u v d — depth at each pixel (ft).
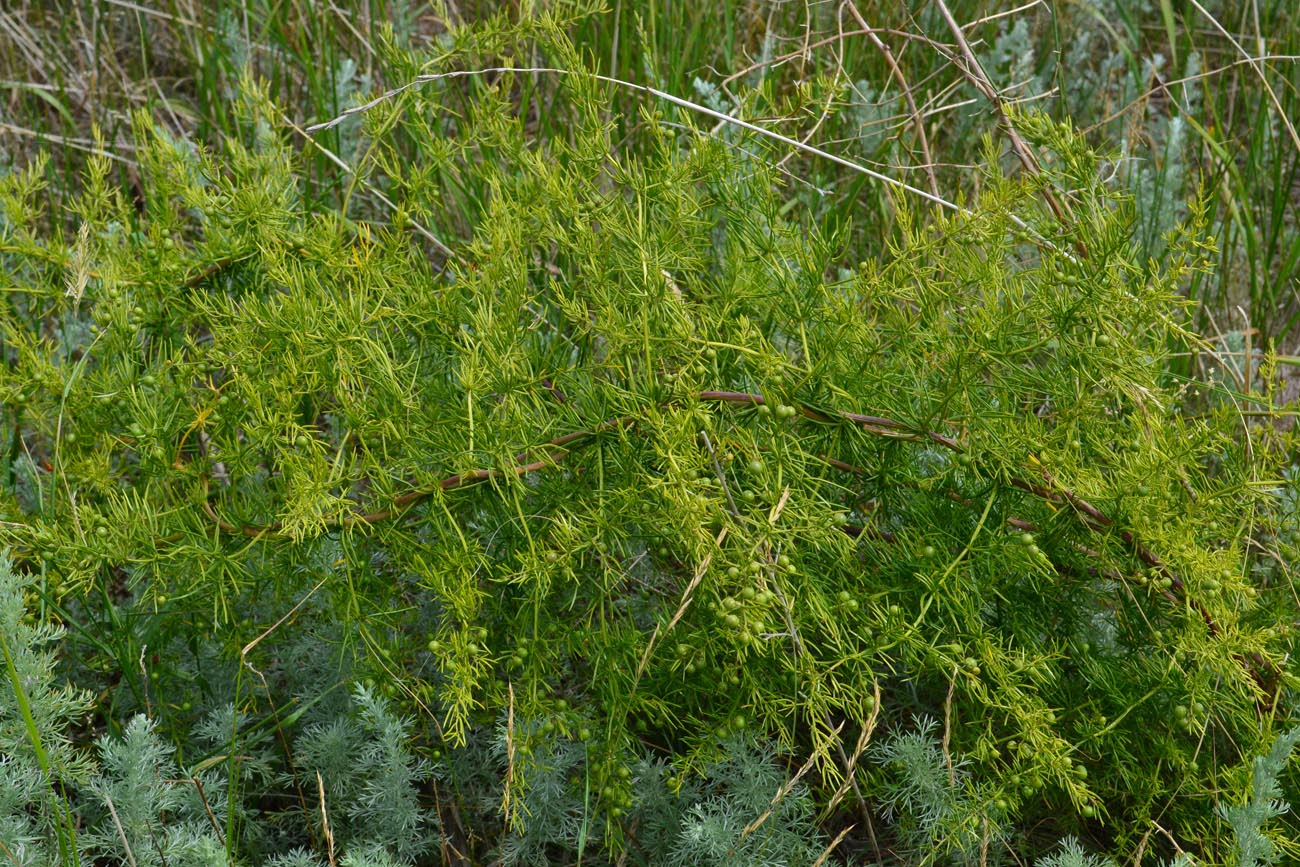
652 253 6.80
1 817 5.92
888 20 12.12
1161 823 6.91
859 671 6.35
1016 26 11.84
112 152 11.32
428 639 7.16
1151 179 11.37
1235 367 8.38
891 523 6.98
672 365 6.71
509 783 6.17
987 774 6.72
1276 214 10.40
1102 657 6.79
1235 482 6.72
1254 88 12.57
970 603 6.28
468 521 6.87
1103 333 6.48
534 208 7.25
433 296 6.90
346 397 6.33
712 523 6.21
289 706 7.22
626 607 7.02
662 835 6.77
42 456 8.91
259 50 12.88
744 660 6.28
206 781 6.63
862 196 11.32
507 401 6.37
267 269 7.27
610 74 11.38
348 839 6.84
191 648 7.22
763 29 12.30
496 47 7.89
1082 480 6.31
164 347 7.15
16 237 7.32
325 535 6.39
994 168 7.02
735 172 7.41
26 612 6.60
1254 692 6.47
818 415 6.35
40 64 12.88
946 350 6.44
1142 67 12.87
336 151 11.02
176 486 7.18
